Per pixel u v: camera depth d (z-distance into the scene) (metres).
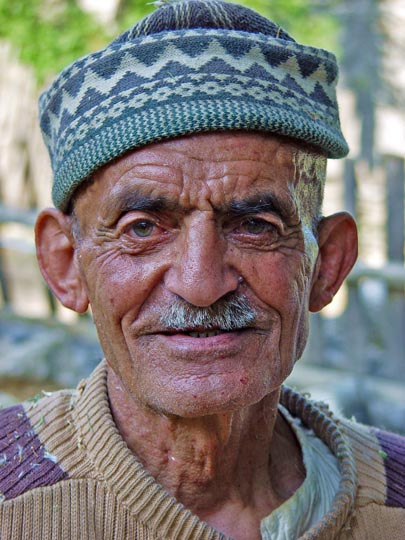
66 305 1.42
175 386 1.21
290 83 1.25
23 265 6.08
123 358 1.29
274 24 1.34
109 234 1.25
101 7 6.48
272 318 1.25
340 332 5.46
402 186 4.92
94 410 1.36
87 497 1.29
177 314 1.20
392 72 7.74
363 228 7.31
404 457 1.57
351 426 1.62
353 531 1.39
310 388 4.55
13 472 1.32
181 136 1.18
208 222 1.19
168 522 1.27
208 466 1.35
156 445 1.36
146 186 1.18
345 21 7.61
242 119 1.17
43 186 6.36
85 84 1.25
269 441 1.43
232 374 1.21
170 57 1.20
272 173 1.22
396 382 4.70
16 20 6.30
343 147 1.36
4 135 6.34
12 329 5.28
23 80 6.36
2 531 1.25
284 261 1.26
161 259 1.22
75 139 1.25
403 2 7.75
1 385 4.58
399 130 8.38
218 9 1.30
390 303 4.70
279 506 1.39
